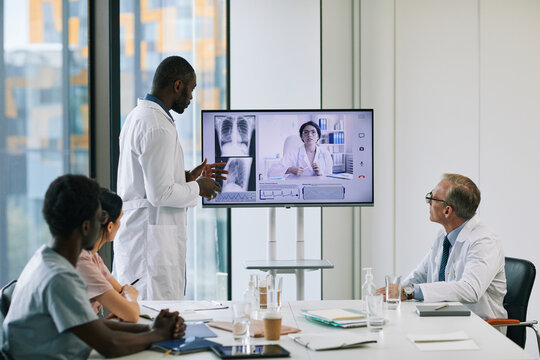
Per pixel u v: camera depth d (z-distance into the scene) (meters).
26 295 1.93
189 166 4.59
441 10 4.85
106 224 2.45
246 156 3.82
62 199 1.92
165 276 3.33
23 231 3.63
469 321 2.44
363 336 2.22
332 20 4.88
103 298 2.39
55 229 1.94
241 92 4.75
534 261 4.80
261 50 4.76
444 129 4.86
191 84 3.44
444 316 2.53
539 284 4.77
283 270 3.76
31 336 1.91
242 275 4.78
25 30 3.63
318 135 3.82
